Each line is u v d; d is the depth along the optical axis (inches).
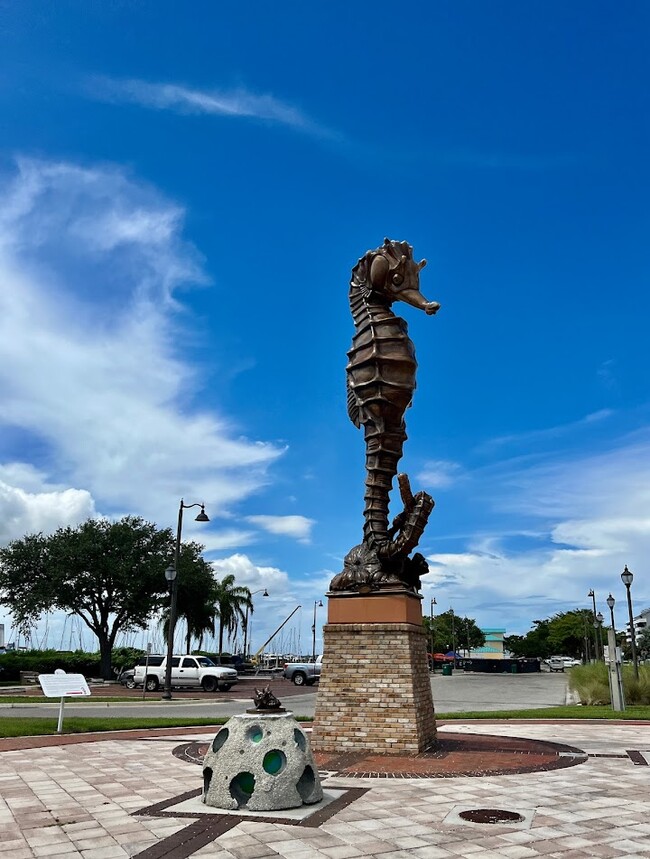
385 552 510.0
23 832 263.9
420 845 250.4
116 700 1039.0
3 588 1726.1
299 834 261.7
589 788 356.2
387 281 550.6
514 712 826.8
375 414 542.9
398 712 474.0
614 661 890.1
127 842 250.1
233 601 2519.7
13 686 1501.0
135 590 1699.1
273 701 323.9
